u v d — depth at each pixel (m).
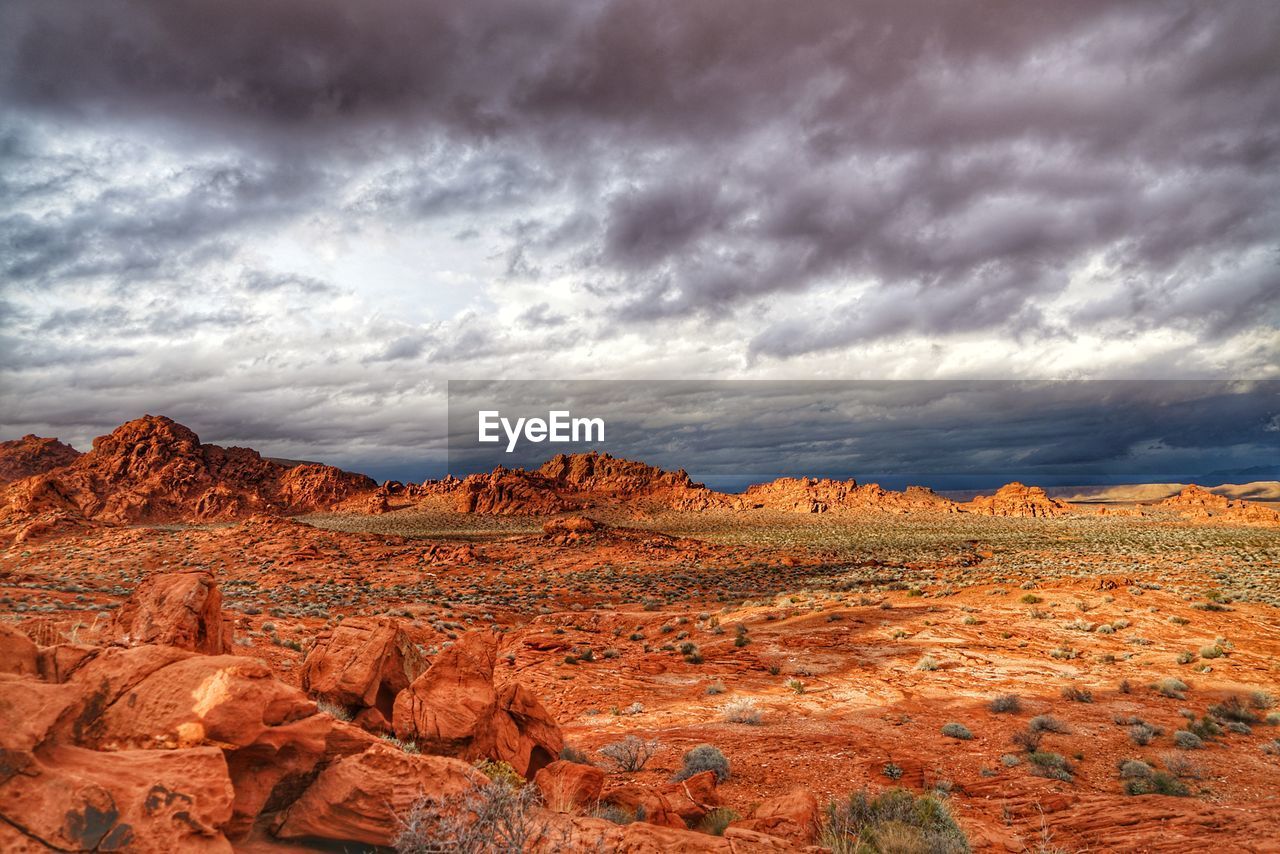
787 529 166.00
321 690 10.84
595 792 9.48
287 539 87.69
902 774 15.20
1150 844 10.23
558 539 108.50
